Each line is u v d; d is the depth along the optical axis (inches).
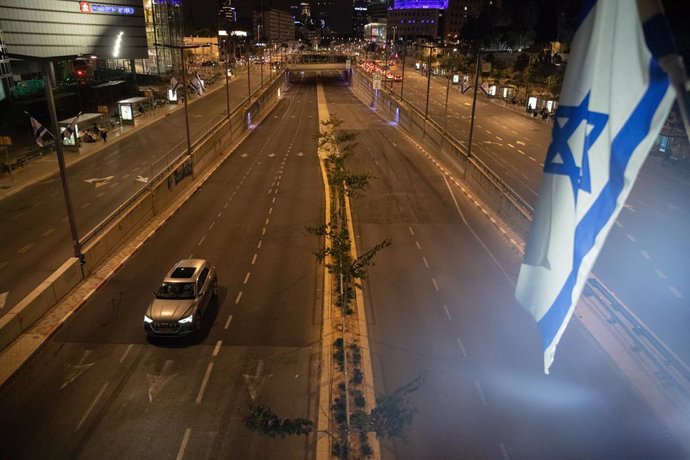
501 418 615.8
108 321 821.9
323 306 877.2
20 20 3016.7
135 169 1792.6
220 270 1019.3
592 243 234.7
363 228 1275.8
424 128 2401.6
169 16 5088.6
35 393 652.1
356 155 2130.9
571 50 244.8
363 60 7805.1
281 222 1312.7
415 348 759.1
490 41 5088.6
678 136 1830.7
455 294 930.7
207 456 551.8
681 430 594.9
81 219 1290.6
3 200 1437.0
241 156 2121.1
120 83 3472.0
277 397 644.7
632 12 217.2
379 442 572.4
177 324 754.8
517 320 842.8
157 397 644.7
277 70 5659.5
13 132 2266.2
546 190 254.2
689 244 1152.2
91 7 3577.8
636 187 1594.5
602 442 577.9
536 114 3161.9
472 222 1330.0
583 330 796.0
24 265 1029.2
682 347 765.9
